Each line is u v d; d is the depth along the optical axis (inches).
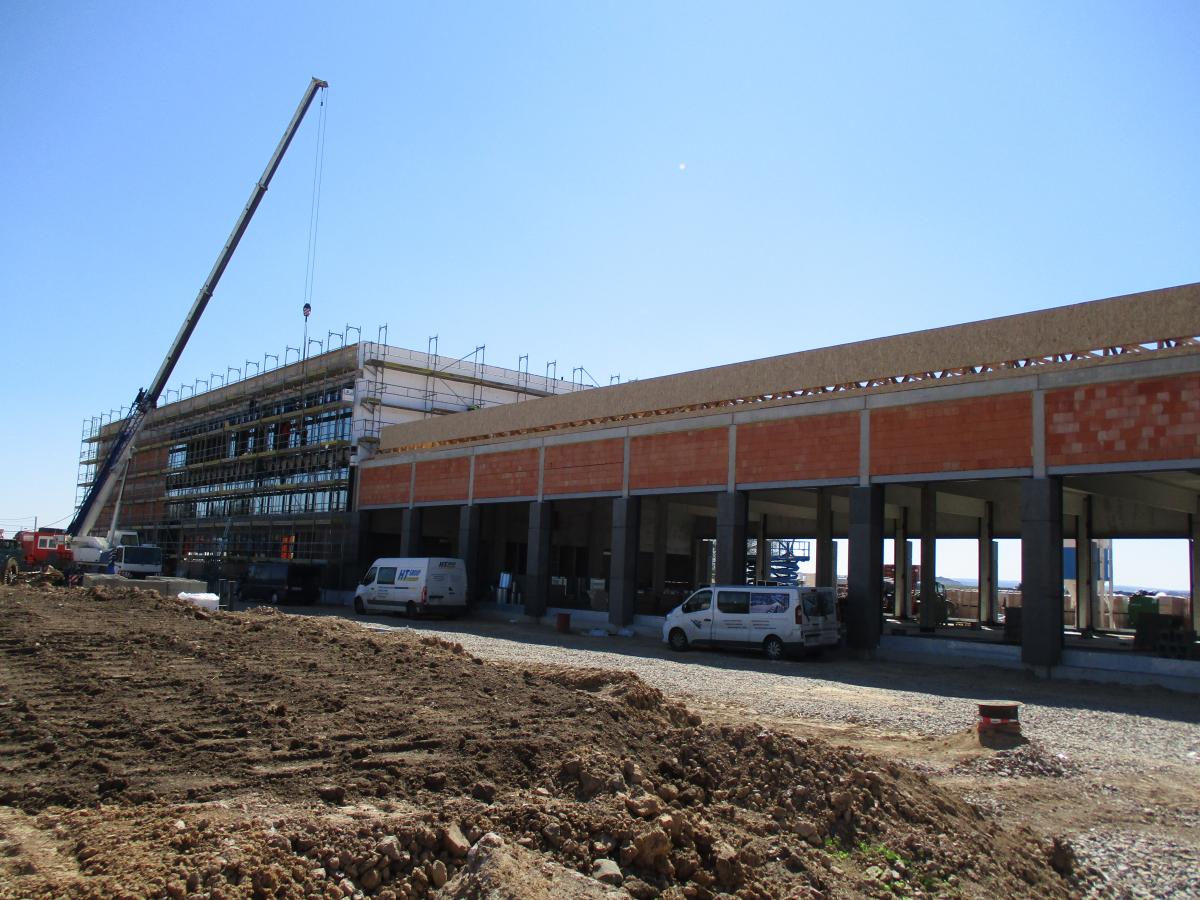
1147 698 628.1
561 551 1689.2
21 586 621.0
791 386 968.9
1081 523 1244.5
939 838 255.8
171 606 531.2
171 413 2464.3
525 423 1343.5
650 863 208.5
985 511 1331.2
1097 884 257.3
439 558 1317.7
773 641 839.1
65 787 229.1
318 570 1622.8
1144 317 706.2
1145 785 363.3
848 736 459.5
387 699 335.0
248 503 2028.8
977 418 792.3
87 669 355.3
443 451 1472.7
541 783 251.9
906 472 838.5
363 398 1731.1
